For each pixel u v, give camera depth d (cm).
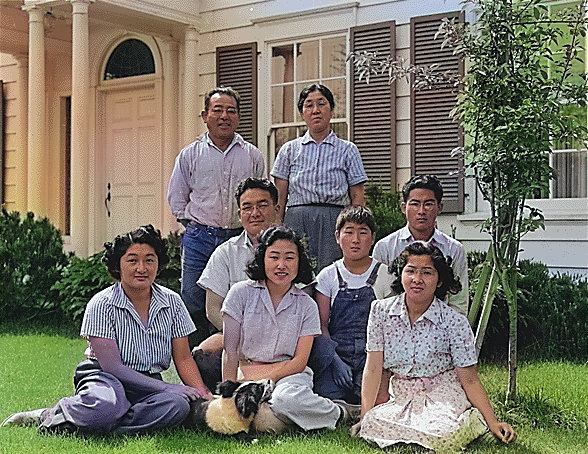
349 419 416
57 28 993
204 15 925
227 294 436
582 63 654
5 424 409
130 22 899
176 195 529
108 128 1051
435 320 390
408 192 452
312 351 427
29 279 795
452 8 758
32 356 615
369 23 812
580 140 466
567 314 623
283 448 356
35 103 881
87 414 382
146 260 402
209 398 409
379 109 802
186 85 915
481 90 466
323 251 524
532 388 498
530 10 485
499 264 469
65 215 1115
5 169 1114
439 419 367
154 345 409
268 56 882
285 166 543
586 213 674
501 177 464
